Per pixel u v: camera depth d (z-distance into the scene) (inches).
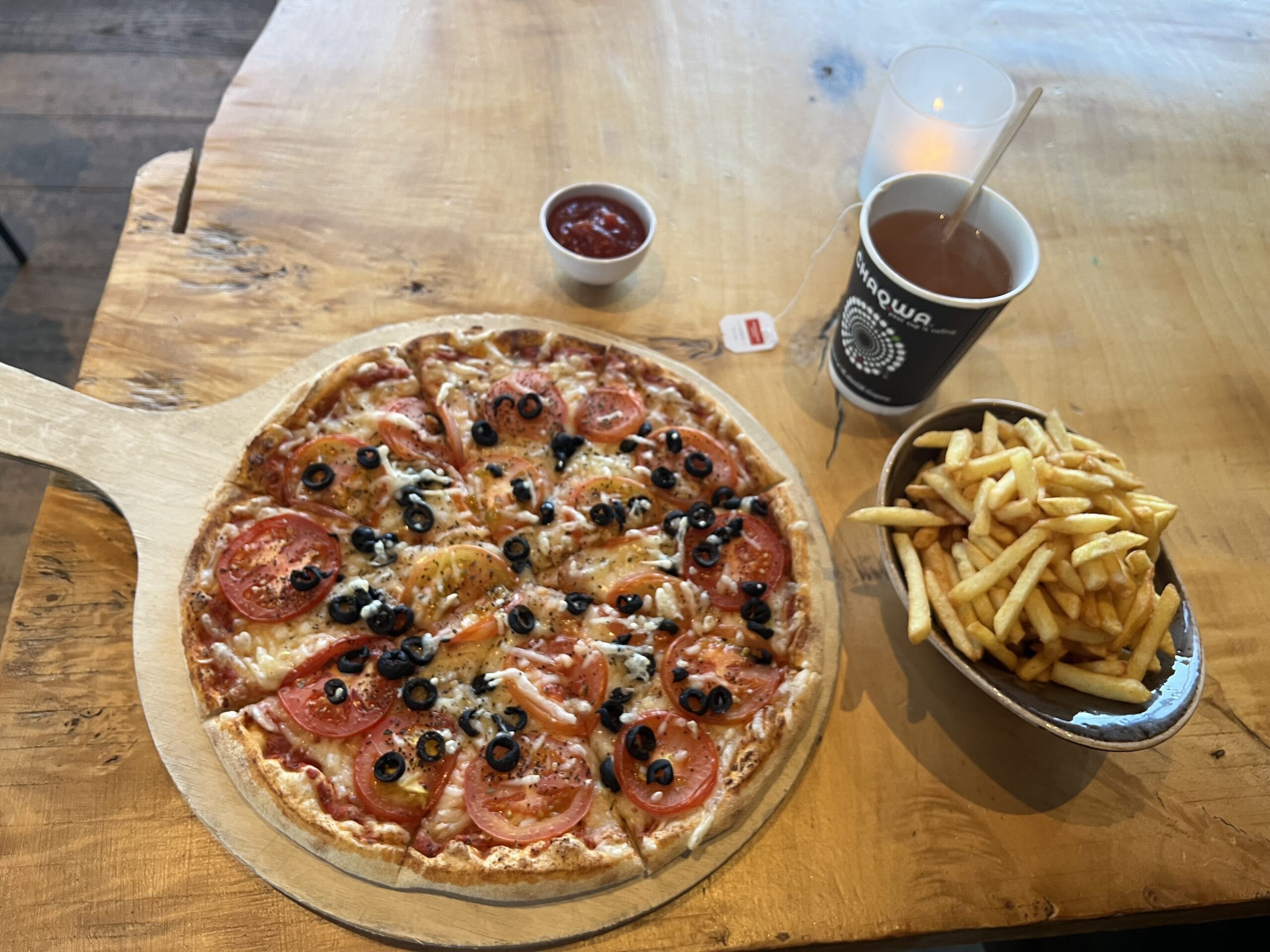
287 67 26.6
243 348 21.8
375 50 27.4
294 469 19.4
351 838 16.1
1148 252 25.9
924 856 17.5
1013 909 17.1
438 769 17.1
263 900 16.3
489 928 16.0
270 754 17.1
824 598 19.6
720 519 20.0
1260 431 23.0
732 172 26.2
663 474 19.9
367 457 19.2
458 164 25.4
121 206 39.6
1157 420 22.9
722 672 18.3
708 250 24.6
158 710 17.4
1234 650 20.0
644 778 17.3
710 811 16.8
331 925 16.2
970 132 23.0
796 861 17.2
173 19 45.4
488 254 23.8
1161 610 16.6
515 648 18.3
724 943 16.5
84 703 17.8
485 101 26.8
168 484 19.4
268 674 17.4
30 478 33.7
